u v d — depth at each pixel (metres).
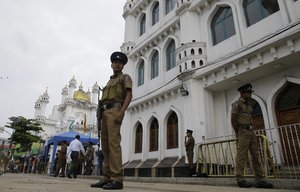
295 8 8.09
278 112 8.62
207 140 9.77
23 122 30.69
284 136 8.15
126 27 19.64
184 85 11.31
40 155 22.64
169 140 12.54
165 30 14.48
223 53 10.64
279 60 7.97
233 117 5.21
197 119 10.22
